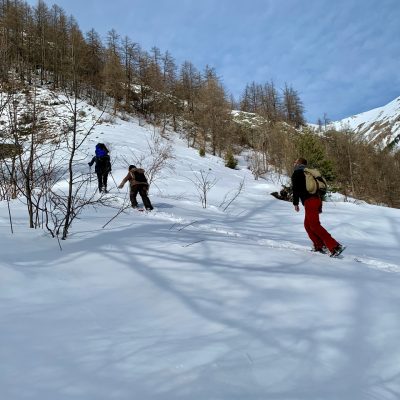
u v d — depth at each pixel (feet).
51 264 11.39
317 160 64.28
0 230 14.21
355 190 108.17
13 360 6.47
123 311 8.96
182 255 13.25
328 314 9.24
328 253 16.78
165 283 10.74
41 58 74.43
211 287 10.58
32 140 16.37
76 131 17.35
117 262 12.07
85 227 16.37
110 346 7.23
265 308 9.38
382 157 137.69
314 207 16.72
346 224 26.76
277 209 34.50
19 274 10.09
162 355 6.98
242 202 37.78
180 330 8.12
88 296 9.64
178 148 88.22
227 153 97.45
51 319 8.16
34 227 15.33
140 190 27.02
